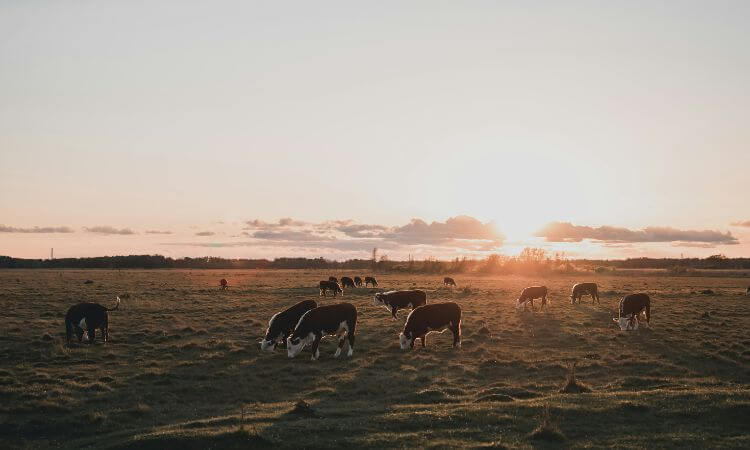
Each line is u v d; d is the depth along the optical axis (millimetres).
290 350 24172
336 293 57469
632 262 184500
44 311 38281
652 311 40125
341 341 25281
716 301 48094
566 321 35281
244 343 27438
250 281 80250
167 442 13117
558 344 27578
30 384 19828
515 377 21125
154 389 19531
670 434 13359
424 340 27094
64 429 15672
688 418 14586
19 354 24406
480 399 17391
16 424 15859
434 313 26484
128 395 18781
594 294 48250
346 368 22516
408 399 17906
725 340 27781
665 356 24625
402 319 36312
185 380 20797
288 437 13406
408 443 12930
